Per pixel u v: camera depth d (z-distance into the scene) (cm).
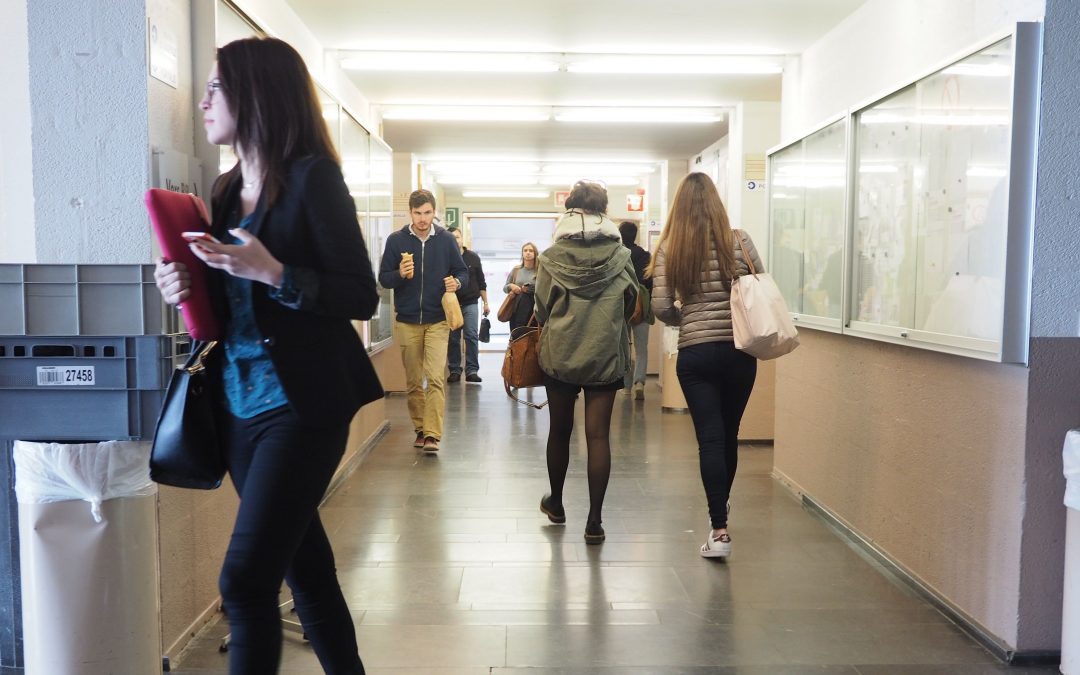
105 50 282
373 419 741
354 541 454
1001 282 303
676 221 414
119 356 239
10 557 288
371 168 696
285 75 204
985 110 317
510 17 558
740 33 575
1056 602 306
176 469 203
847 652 317
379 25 580
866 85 485
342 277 201
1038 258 298
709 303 412
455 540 456
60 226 287
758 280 403
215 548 351
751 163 827
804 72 608
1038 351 299
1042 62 294
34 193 286
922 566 378
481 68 693
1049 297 299
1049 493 303
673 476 612
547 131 1006
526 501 540
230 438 204
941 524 361
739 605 364
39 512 240
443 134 1039
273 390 199
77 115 284
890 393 410
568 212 455
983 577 328
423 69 696
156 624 258
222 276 205
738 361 412
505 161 1308
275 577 192
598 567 412
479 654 314
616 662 308
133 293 240
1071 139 296
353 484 586
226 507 364
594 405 451
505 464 651
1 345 239
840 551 439
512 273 1088
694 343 411
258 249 188
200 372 204
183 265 196
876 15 470
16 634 289
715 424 417
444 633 333
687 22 560
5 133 295
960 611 344
